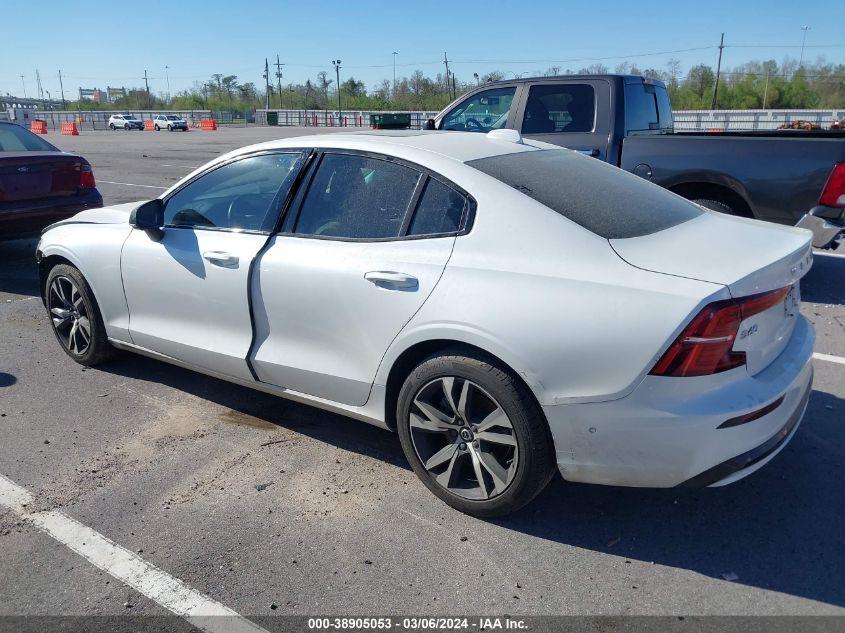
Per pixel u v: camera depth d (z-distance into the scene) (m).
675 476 2.64
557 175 3.40
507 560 2.86
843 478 3.40
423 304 3.03
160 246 4.08
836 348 5.08
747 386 2.65
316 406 3.62
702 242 2.95
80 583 2.76
